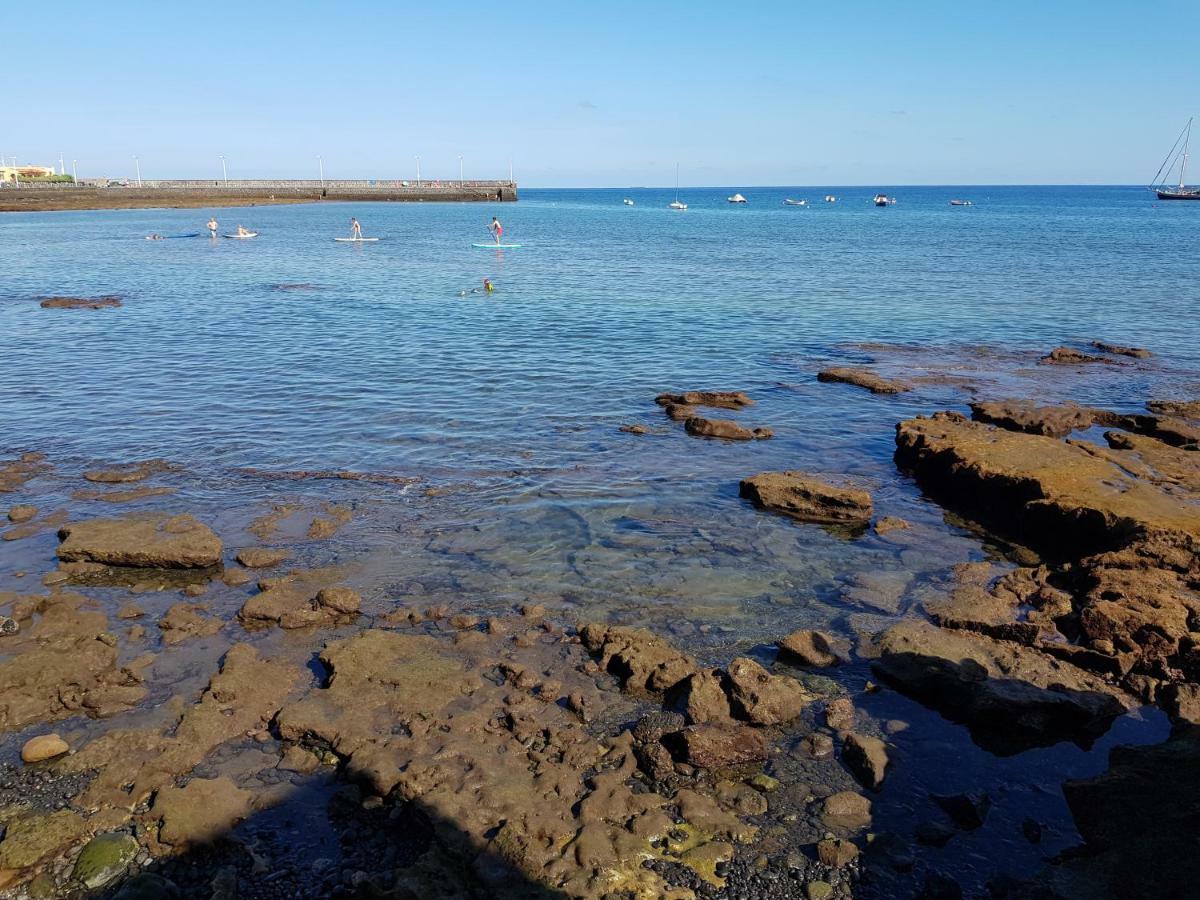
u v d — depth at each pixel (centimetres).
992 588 1170
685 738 800
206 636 1014
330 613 1066
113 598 1107
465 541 1300
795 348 2797
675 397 2094
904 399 2164
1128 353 2689
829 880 668
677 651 974
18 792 751
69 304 3519
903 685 933
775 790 773
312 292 4044
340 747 804
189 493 1474
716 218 13725
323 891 648
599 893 642
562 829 703
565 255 6216
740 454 1744
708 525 1383
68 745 815
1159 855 645
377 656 945
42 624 1012
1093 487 1355
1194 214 13938
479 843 686
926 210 17075
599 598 1132
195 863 678
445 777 758
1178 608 1027
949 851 702
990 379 2378
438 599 1117
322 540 1292
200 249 6328
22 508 1366
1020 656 989
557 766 780
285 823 719
